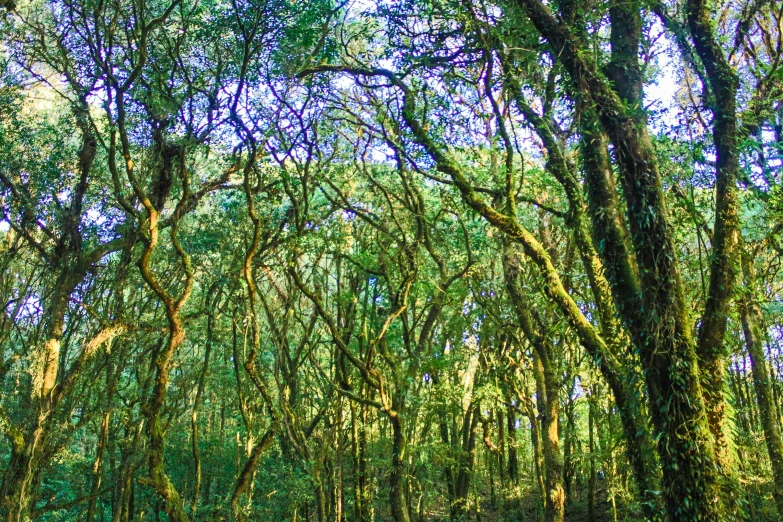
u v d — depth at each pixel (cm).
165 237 2030
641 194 844
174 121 1525
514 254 1778
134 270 1859
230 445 2394
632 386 898
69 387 1602
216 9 1449
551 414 1766
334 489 1977
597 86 895
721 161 928
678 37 1061
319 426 2047
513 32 1019
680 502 790
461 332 2192
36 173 1788
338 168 1780
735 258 877
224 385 2134
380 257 1784
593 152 959
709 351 850
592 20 976
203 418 2586
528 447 3170
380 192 1939
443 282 1806
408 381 1712
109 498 2472
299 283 1603
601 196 940
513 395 2428
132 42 1581
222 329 2050
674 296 820
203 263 2036
